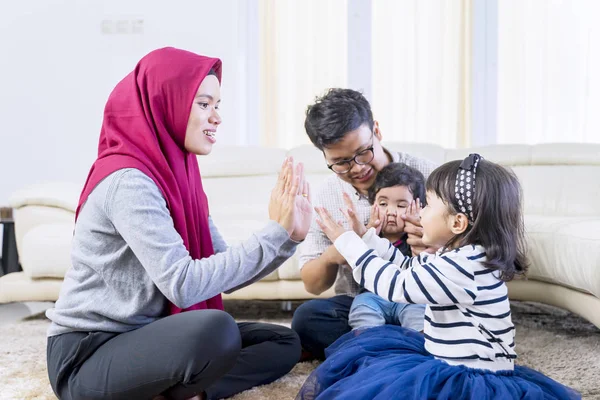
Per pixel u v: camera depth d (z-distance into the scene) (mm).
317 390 1330
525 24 3986
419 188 1713
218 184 3162
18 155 4012
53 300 2576
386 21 4051
